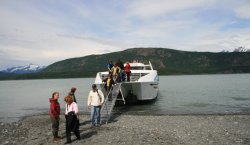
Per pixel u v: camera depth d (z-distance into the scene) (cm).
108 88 2145
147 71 2908
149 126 1698
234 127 1650
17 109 3241
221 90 5259
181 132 1514
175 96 4053
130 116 2139
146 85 2670
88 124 1822
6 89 9531
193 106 2883
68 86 9969
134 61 3284
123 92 2708
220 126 1683
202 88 6062
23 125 1950
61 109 2966
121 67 2511
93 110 1691
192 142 1301
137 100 2830
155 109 2656
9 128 1825
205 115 2164
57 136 1389
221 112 2438
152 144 1263
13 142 1396
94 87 1702
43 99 4616
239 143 1281
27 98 4956
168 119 1964
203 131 1538
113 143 1293
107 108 1984
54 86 10538
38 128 1783
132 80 2883
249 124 1747
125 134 1460
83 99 4050
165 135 1438
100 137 1415
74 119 1328
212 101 3344
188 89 5753
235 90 5200
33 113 2862
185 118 2002
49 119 2200
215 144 1267
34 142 1367
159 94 4466
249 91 4888
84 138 1407
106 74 2745
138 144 1266
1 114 2836
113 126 1705
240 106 2864
